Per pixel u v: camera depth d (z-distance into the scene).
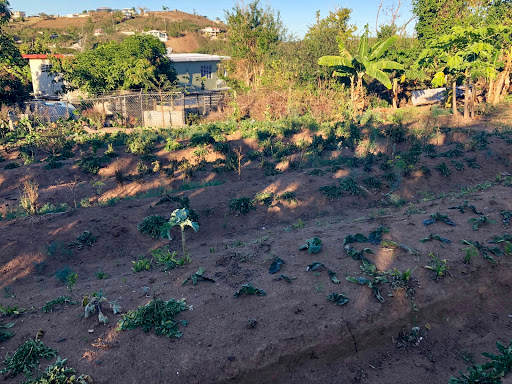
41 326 6.02
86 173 16.16
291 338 5.71
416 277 6.86
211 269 7.65
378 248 7.81
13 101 27.70
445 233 8.21
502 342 6.16
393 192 12.82
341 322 5.98
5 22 28.78
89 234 10.17
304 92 26.20
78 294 7.19
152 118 26.38
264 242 8.84
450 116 24.00
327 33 29.72
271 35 34.06
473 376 4.98
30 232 10.24
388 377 5.62
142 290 7.05
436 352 6.04
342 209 12.07
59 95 33.88
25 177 15.54
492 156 15.33
